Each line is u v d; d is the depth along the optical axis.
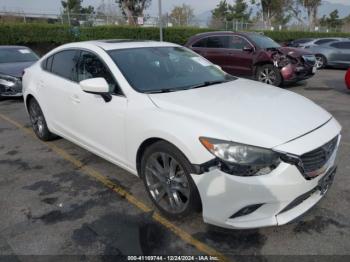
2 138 5.52
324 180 2.78
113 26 22.06
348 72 8.70
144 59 3.84
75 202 3.45
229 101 3.13
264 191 2.45
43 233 2.96
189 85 3.66
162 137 2.83
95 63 3.82
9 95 8.19
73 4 38.62
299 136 2.61
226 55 10.34
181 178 2.86
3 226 3.07
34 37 19.58
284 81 9.33
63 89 4.21
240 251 2.67
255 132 2.57
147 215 3.18
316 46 15.16
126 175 4.03
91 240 2.85
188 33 24.70
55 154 4.76
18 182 3.93
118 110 3.35
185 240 2.81
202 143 2.57
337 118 6.36
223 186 2.51
